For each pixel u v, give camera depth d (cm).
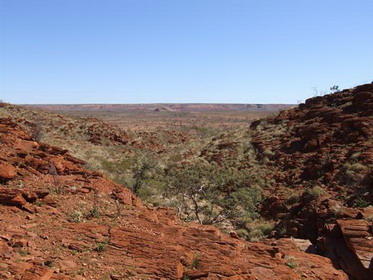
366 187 2233
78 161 1970
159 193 2853
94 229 1104
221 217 2538
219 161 3866
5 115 5456
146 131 8788
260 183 3055
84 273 843
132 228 1197
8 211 1129
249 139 4388
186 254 1011
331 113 3869
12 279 721
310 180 2808
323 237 1675
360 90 4225
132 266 918
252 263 1081
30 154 1723
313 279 1075
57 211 1229
